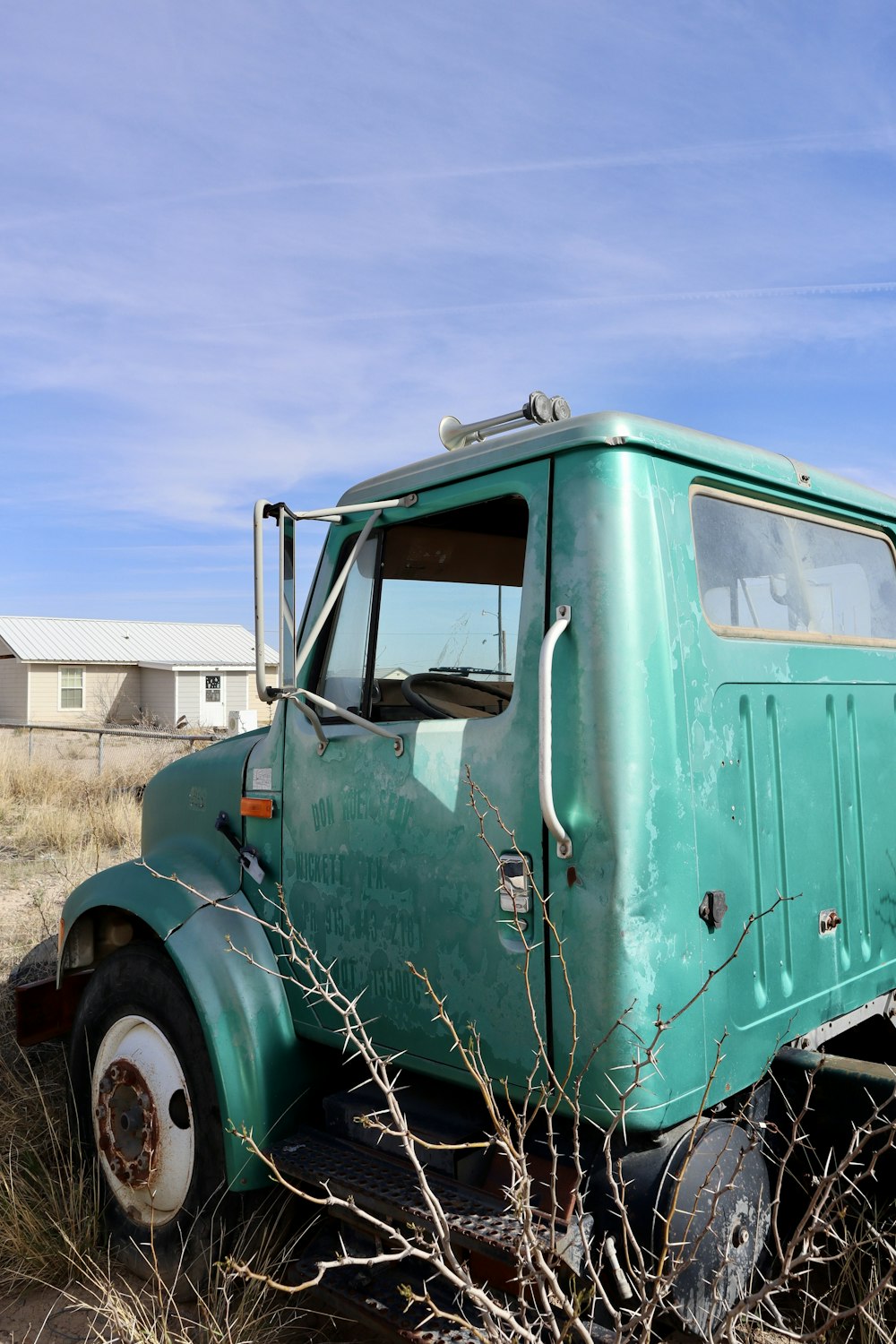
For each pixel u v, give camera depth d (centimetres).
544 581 249
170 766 395
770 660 279
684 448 257
